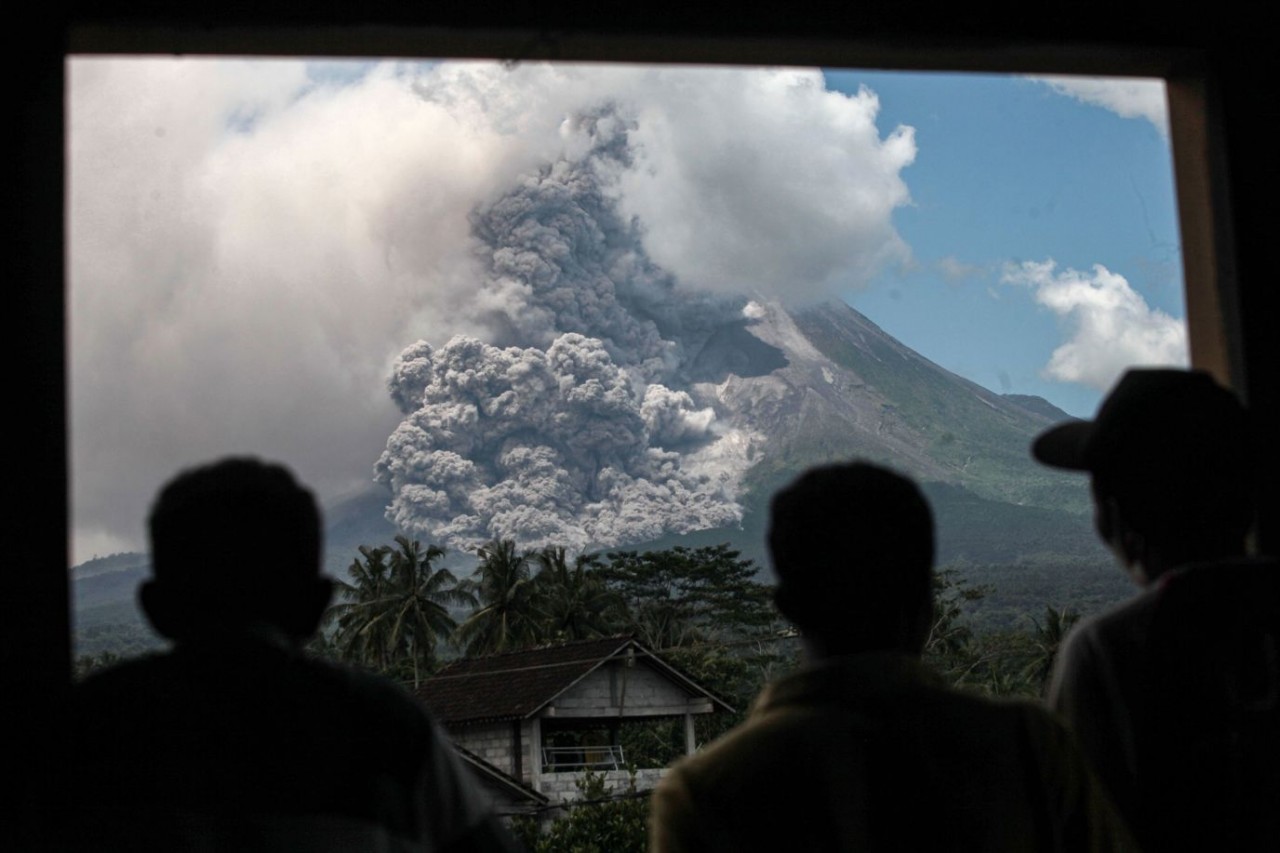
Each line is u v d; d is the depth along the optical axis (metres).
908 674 1.65
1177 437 1.74
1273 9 2.07
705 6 1.89
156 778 1.60
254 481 1.73
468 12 1.83
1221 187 2.09
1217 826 1.63
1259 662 1.63
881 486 1.68
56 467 1.71
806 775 1.58
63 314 1.74
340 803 1.62
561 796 26.89
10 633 1.67
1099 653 1.76
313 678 1.69
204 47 1.87
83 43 1.84
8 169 1.72
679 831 1.60
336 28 1.81
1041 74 2.14
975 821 1.56
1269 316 2.06
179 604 1.68
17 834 1.63
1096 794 1.63
